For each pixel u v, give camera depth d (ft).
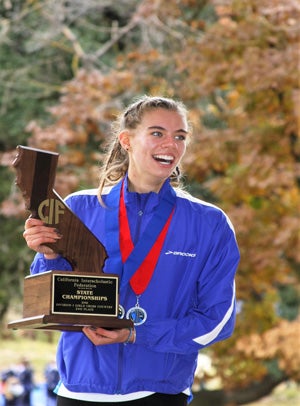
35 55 76.28
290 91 56.13
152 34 65.72
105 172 20.86
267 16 56.70
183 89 59.00
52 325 18.83
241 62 55.93
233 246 20.34
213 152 57.93
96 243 19.51
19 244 77.41
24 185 19.16
